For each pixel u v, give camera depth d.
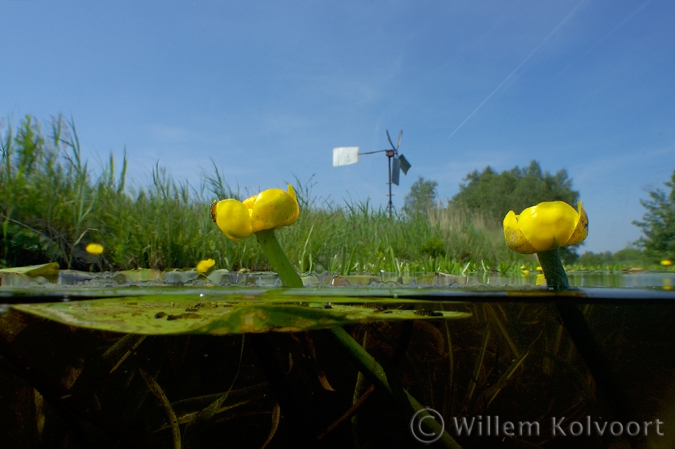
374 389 0.93
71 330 1.05
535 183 9.56
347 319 0.73
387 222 6.57
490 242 7.08
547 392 1.23
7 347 0.67
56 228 3.45
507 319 1.30
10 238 3.06
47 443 0.94
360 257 4.84
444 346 1.28
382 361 0.88
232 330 0.68
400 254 5.79
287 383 0.83
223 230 1.10
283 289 1.17
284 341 1.16
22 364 0.69
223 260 3.95
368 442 1.13
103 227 3.61
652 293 1.13
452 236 6.83
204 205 4.34
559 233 1.02
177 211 4.04
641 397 1.11
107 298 1.03
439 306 1.24
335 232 5.00
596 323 1.34
